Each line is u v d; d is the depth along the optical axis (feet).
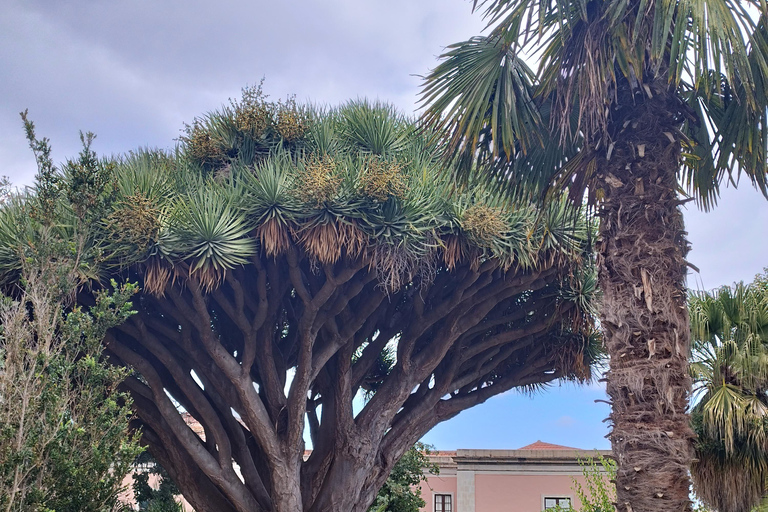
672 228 15.11
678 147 15.78
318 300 26.09
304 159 27.25
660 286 14.61
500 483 65.21
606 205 15.55
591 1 16.24
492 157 19.06
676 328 14.49
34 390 18.39
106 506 18.79
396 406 29.43
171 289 24.79
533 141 19.84
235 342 29.30
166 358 26.37
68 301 23.32
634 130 15.56
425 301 29.50
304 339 26.68
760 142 16.90
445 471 68.44
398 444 30.48
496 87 18.45
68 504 17.90
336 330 27.99
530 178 20.51
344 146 29.86
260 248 26.02
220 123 29.40
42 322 19.21
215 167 29.04
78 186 21.94
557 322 32.58
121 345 25.71
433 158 29.35
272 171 25.43
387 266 25.40
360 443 28.68
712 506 25.89
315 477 29.40
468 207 26.99
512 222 27.37
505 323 33.12
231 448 28.94
